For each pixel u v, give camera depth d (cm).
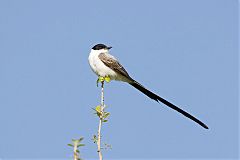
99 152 686
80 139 598
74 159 585
